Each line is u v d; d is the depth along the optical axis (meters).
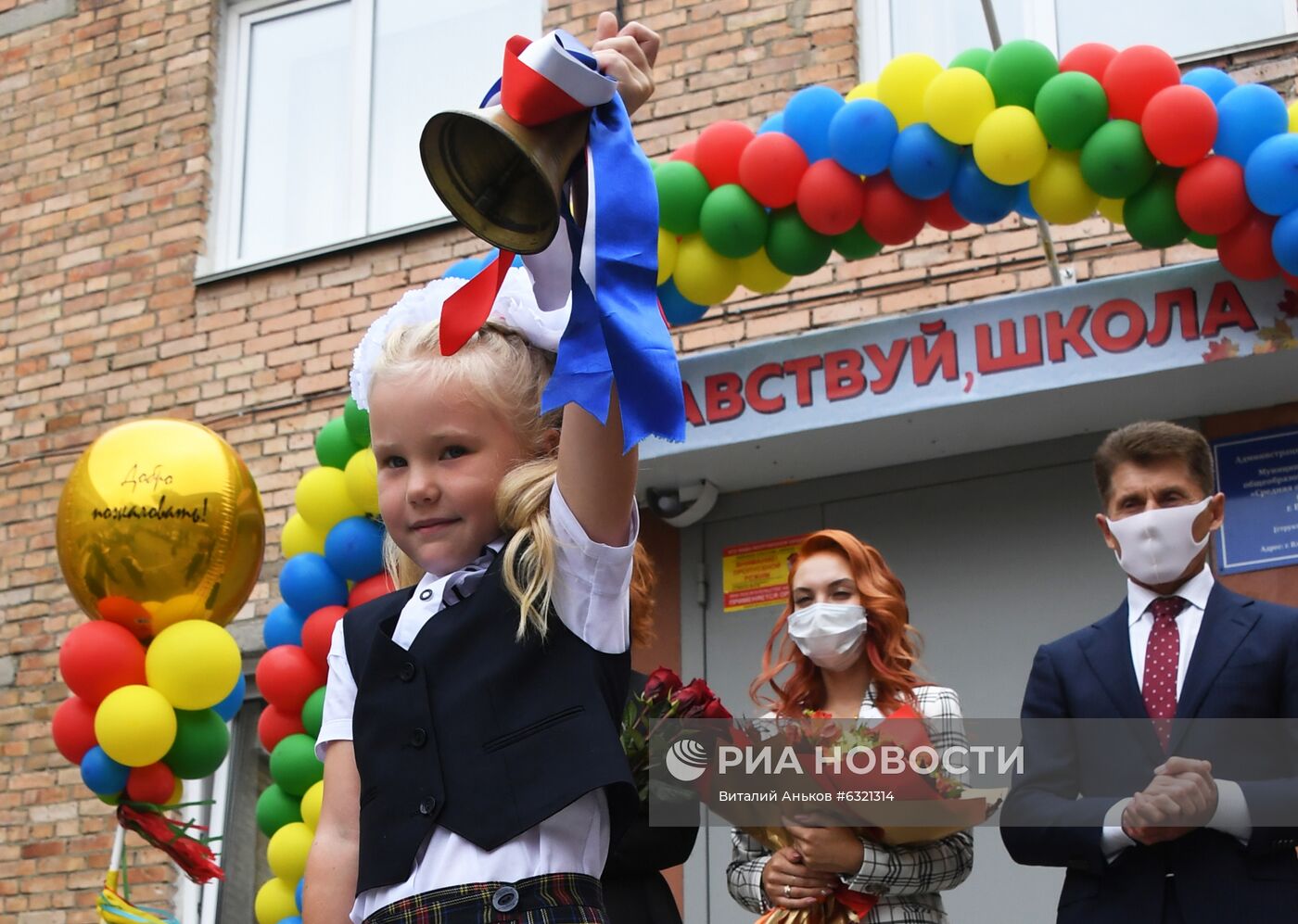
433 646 1.85
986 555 5.58
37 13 7.97
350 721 1.97
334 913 1.94
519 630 1.81
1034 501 5.56
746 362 5.49
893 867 3.28
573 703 1.80
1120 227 5.61
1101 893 3.34
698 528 6.04
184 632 4.75
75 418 7.38
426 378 1.92
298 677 4.87
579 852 1.78
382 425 1.93
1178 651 3.55
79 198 7.67
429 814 1.77
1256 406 5.22
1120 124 4.30
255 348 7.12
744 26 6.39
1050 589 5.46
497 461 1.92
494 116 1.68
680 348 6.09
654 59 1.82
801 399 5.39
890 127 4.50
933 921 3.44
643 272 1.70
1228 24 5.82
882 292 5.86
